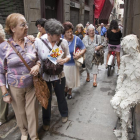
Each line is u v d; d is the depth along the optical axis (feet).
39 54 7.62
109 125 8.94
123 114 6.71
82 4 33.96
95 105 11.18
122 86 7.09
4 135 8.41
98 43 14.10
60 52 7.71
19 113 7.32
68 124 9.11
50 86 8.35
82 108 10.83
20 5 15.67
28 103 7.14
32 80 6.90
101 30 35.60
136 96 6.63
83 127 8.82
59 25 7.03
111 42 17.61
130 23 16.39
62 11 24.03
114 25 16.92
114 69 19.84
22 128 7.75
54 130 8.63
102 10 46.60
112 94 12.87
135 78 6.61
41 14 18.37
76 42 10.90
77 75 11.62
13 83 6.67
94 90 13.74
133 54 6.48
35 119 7.36
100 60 14.34
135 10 11.67
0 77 6.58
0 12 13.98
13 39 6.55
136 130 7.61
